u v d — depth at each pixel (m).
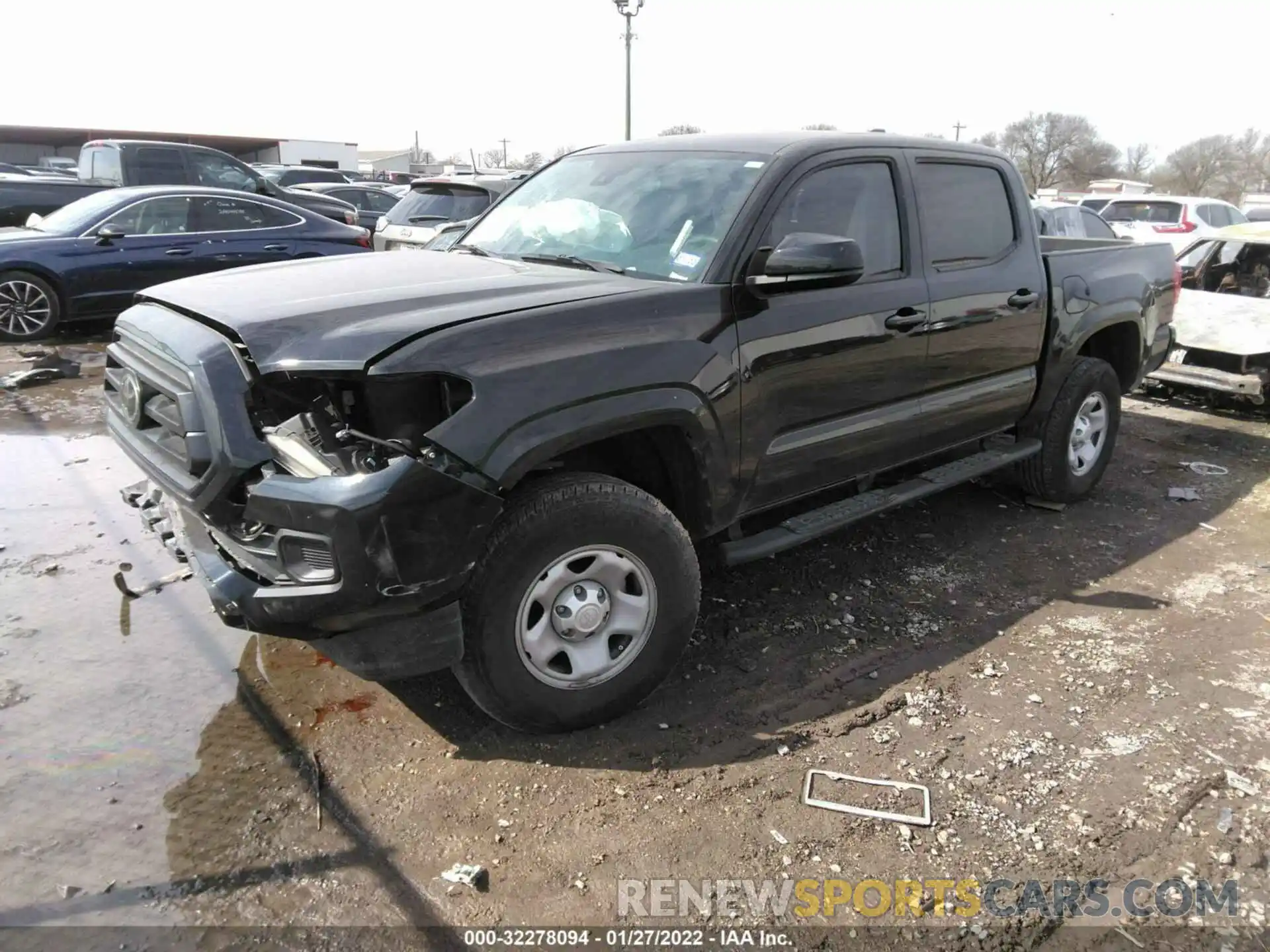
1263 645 3.77
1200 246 9.00
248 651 3.49
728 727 3.11
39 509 4.77
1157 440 6.98
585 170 4.08
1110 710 3.27
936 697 3.31
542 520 2.74
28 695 3.14
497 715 2.89
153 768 2.79
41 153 51.25
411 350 2.51
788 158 3.50
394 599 2.50
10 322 8.76
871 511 3.96
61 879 2.36
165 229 9.47
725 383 3.12
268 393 2.60
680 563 3.07
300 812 2.64
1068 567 4.52
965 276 4.14
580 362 2.76
